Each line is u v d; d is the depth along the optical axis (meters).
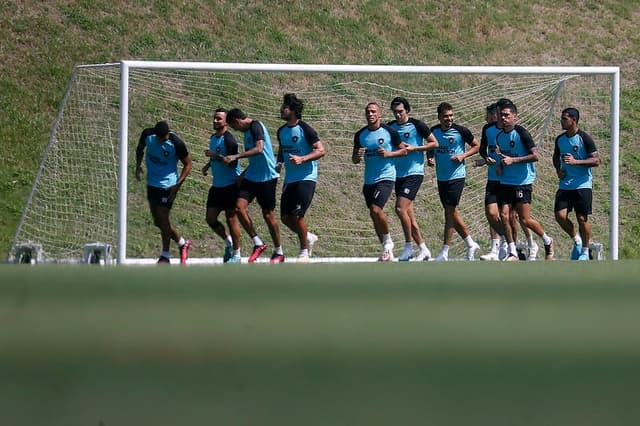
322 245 62.38
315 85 70.88
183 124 64.50
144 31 76.31
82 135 65.62
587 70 57.12
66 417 7.57
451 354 10.33
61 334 11.91
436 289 19.88
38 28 74.81
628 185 73.00
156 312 14.59
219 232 49.44
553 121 71.69
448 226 51.59
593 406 7.91
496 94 70.12
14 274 25.47
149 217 60.25
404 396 8.22
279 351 10.48
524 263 37.16
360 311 14.59
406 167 49.97
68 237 60.22
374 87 70.81
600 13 89.31
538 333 11.97
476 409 7.79
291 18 80.31
